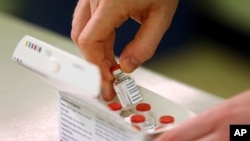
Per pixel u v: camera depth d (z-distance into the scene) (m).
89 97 0.60
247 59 1.88
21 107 0.85
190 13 1.79
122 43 1.56
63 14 1.66
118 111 0.68
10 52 1.03
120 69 0.72
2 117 0.82
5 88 0.90
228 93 1.70
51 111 0.84
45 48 0.61
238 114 0.57
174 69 1.83
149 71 0.95
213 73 1.83
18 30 1.13
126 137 0.63
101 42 0.74
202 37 1.91
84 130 0.69
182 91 0.89
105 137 0.66
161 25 0.76
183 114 0.67
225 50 1.92
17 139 0.78
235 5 1.76
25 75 0.94
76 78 0.57
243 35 1.83
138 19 0.79
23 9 1.78
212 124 0.58
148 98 0.70
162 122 0.65
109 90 0.71
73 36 0.80
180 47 1.85
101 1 0.74
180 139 0.58
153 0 0.75
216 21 1.85
